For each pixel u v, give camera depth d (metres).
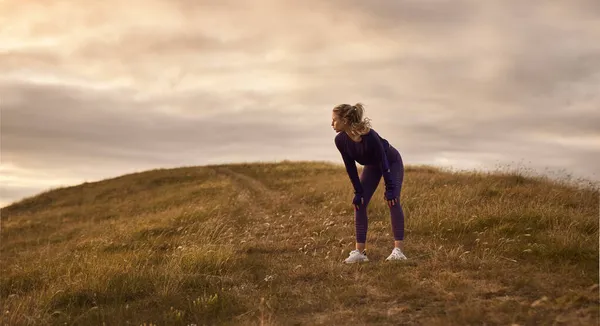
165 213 15.74
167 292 5.44
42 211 28.50
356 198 6.24
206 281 5.90
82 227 18.00
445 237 7.50
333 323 4.04
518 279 4.69
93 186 36.16
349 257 6.31
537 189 10.88
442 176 15.46
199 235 9.91
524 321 3.66
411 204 10.45
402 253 6.20
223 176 32.25
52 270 7.60
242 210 14.52
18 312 5.05
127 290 5.75
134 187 32.88
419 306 4.32
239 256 7.25
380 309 4.35
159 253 8.77
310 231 9.28
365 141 5.91
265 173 31.50
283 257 7.30
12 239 18.23
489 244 6.45
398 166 6.35
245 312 4.69
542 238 6.38
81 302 5.57
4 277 7.67
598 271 4.86
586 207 8.59
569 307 3.85
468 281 4.89
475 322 3.71
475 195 10.66
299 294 5.09
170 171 38.72
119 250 9.90
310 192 16.25
